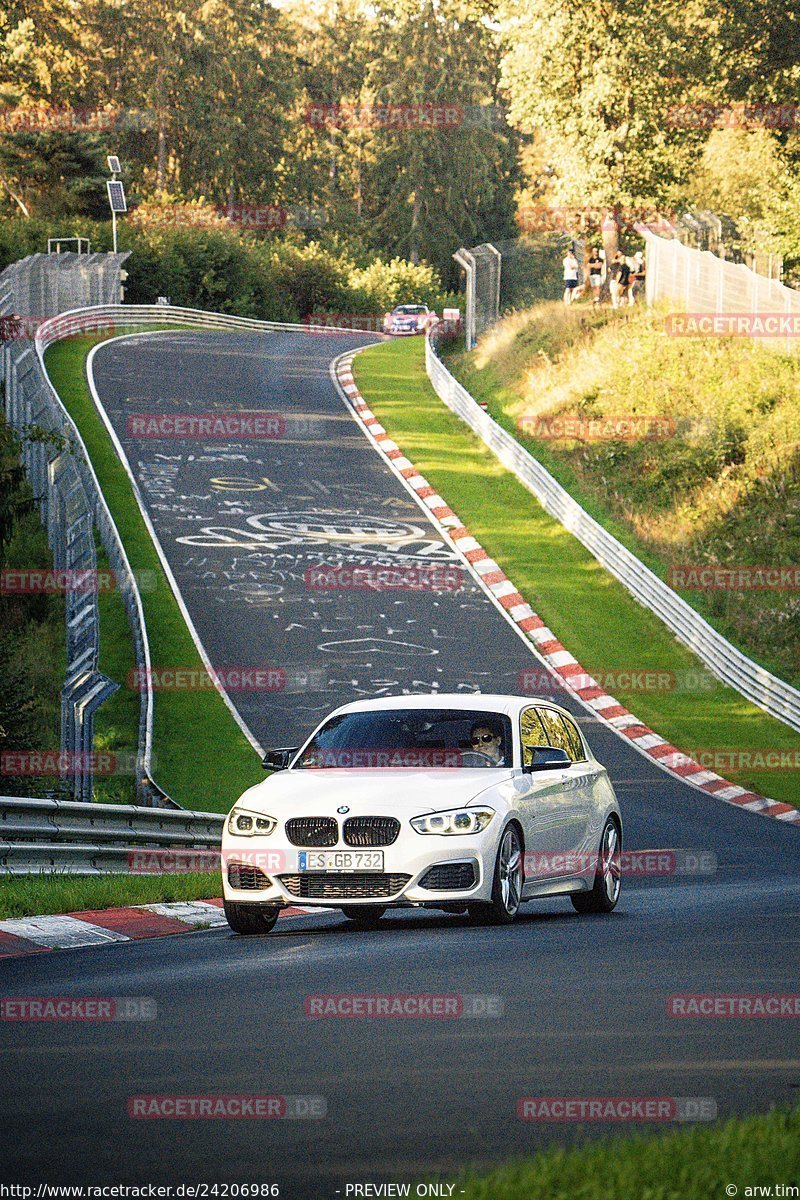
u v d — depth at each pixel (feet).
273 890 56.34
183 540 205.77
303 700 156.66
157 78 606.55
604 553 206.80
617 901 67.62
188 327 398.21
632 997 38.40
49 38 568.41
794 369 250.78
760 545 208.13
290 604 185.26
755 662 178.60
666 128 311.68
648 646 182.80
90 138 495.41
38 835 73.87
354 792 56.65
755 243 326.03
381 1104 26.71
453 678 165.99
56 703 157.89
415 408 288.10
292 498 228.63
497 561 207.92
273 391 297.94
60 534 161.89
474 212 654.12
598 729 157.07
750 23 302.45
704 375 256.11
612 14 304.91
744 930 53.47
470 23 640.58
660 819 121.49
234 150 619.26
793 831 117.08
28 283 297.53
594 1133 24.26
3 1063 30.73
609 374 264.31
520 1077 28.94
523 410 271.69
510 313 365.40
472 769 59.52
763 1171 19.06
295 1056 31.17
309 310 542.16
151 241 450.30
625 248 386.93
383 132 650.84
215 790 133.18
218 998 38.68
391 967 44.24
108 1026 34.88
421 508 229.04
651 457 239.30
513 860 57.77
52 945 53.31
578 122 310.86
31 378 200.75
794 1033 33.63
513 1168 19.16
